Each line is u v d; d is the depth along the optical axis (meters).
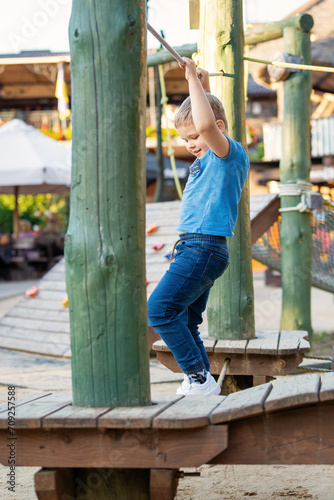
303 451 2.34
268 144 16.80
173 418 2.26
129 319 2.46
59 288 8.09
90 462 2.36
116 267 2.43
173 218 7.95
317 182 15.74
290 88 6.98
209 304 4.54
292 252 6.95
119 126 2.43
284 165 7.02
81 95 2.46
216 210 2.99
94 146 2.44
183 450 2.32
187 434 2.32
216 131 2.87
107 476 2.51
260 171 15.46
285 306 7.01
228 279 4.44
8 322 7.88
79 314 2.47
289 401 2.25
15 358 6.74
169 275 3.00
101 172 2.44
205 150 3.11
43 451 2.38
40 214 25.69
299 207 6.86
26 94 24.33
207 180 3.03
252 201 7.20
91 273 2.44
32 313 7.84
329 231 7.37
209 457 2.30
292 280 6.96
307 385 2.46
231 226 3.02
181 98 24.20
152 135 19.53
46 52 20.42
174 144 19.61
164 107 7.88
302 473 3.28
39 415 2.33
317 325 9.48
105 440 2.36
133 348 2.46
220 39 4.44
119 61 2.43
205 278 2.97
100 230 2.44
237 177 3.03
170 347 3.04
